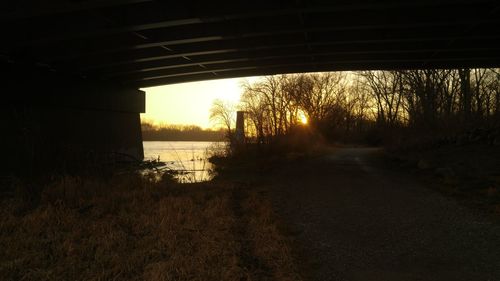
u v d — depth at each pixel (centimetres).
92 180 1463
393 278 642
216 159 2927
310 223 961
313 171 2016
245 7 1750
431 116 3142
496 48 2355
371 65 3000
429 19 1894
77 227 886
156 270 628
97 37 2145
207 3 1781
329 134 5331
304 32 2088
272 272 659
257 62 2933
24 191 1252
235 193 1374
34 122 2114
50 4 1534
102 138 3250
